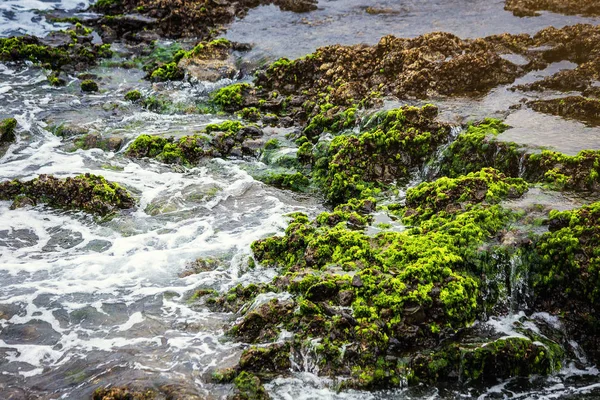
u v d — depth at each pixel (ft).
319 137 35.45
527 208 25.46
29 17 55.06
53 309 24.34
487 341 21.99
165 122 39.47
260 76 42.96
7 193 31.68
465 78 37.27
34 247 28.32
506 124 31.81
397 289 22.44
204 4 53.31
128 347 22.31
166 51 48.60
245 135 36.94
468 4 53.42
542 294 23.76
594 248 22.77
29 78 45.24
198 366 21.30
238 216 30.35
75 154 36.09
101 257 27.40
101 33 52.03
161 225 29.71
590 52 39.17
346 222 27.58
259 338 22.25
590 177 26.78
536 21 47.42
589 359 22.54
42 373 21.26
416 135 32.35
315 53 42.88
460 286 22.62
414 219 27.37
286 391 20.56
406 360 21.42
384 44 41.42
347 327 21.79
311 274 23.90
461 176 28.19
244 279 25.80
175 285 25.62
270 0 56.75
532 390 21.31
